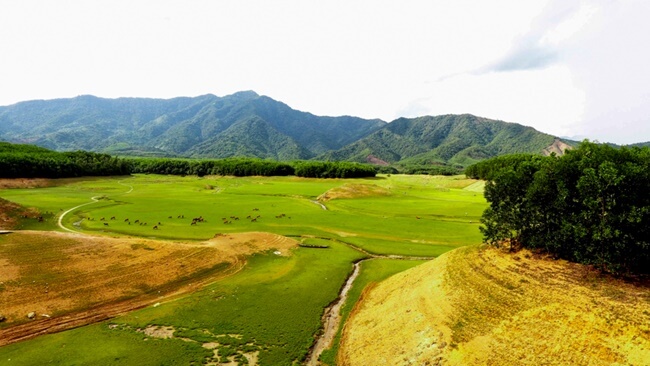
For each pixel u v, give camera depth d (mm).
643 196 29594
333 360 29328
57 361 27672
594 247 31031
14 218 69562
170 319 34875
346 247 62938
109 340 30922
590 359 23016
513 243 40000
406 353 28266
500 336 26812
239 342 31188
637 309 25234
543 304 28562
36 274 39562
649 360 21531
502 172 41031
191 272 46812
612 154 34156
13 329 31844
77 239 48562
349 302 40594
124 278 42500
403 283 40469
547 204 36125
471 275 35531
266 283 44781
